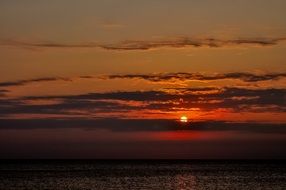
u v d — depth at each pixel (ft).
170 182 379.55
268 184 359.05
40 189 319.47
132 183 368.48
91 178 423.64
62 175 473.67
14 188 326.03
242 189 322.75
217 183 368.48
